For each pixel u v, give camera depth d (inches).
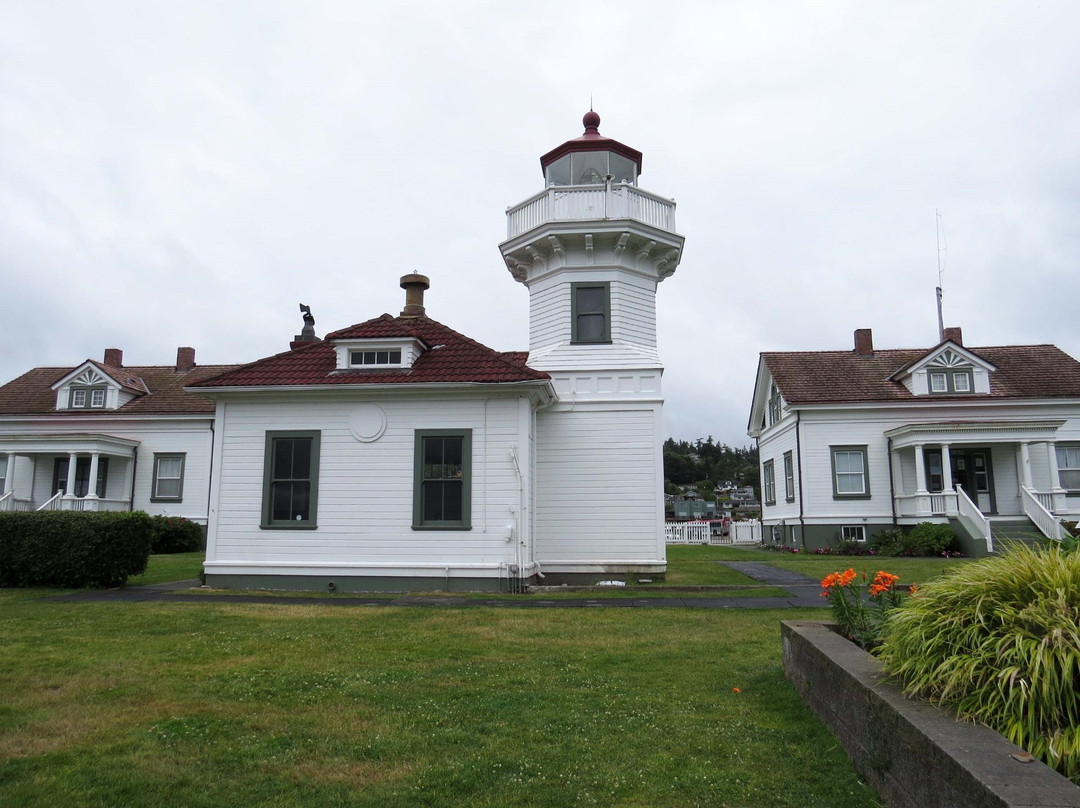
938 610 170.1
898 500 1063.0
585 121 761.0
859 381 1153.4
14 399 1298.0
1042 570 163.9
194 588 562.6
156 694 248.5
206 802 163.8
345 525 568.1
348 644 333.4
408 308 708.0
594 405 656.4
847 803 158.4
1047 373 1127.0
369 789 170.6
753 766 181.9
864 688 171.2
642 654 307.6
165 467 1209.4
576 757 189.5
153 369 1379.2
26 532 560.7
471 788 170.9
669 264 722.2
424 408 576.1
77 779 175.6
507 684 260.5
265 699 243.0
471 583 551.2
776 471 1259.8
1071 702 136.3
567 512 644.1
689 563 823.1
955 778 121.3
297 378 582.9
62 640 342.6
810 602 469.7
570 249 679.7
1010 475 1055.6
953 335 1226.0
